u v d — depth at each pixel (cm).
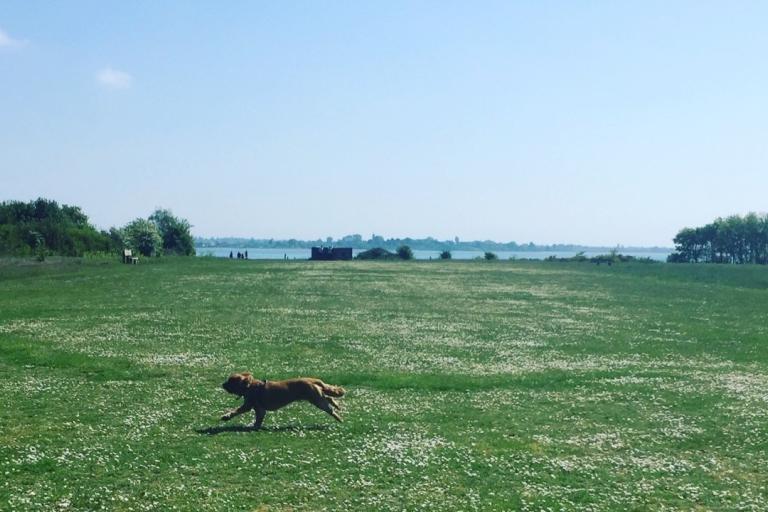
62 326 3634
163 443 1648
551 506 1291
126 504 1262
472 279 7969
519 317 4575
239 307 4731
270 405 1833
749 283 7500
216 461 1516
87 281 6325
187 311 4425
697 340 3666
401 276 8262
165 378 2447
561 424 1923
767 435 1805
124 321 3891
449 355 3112
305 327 3872
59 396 2120
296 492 1339
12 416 1869
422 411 2053
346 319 4269
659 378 2608
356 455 1578
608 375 2672
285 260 12450
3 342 3030
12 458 1506
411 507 1276
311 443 1678
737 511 1291
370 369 2730
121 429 1764
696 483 1442
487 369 2794
